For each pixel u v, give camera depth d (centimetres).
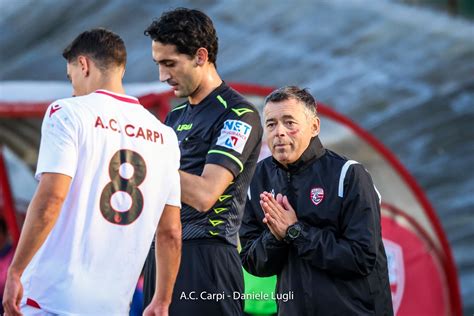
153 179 1182
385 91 6488
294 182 1322
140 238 1168
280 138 1302
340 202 1284
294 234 1278
